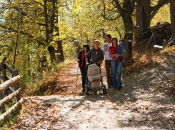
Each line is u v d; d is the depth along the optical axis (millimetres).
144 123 7855
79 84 16688
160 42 24719
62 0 29156
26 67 30953
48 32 27172
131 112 9078
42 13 27797
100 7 33250
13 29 26859
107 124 7941
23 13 26609
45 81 19484
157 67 14781
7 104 9523
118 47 12852
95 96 11781
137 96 11117
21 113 8609
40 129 7539
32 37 27281
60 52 30375
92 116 8773
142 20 28344
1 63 9711
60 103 10383
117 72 12617
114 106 9828
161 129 7242
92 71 11852
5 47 28797
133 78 14203
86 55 12438
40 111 9211
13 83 8750
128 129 7391
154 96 10828
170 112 8742
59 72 21781
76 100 10930
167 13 41625
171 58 15852
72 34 32250
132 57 17531
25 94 19094
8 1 26172
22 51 29281
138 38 28391
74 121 8281
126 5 16547
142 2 27406
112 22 37594
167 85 11945
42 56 31266
